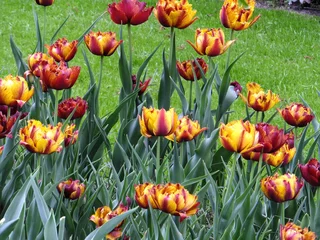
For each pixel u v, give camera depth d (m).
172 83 2.84
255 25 6.55
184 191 2.03
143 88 2.77
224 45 2.71
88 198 2.36
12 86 2.24
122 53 2.71
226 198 2.24
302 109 2.52
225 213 2.22
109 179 2.70
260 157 2.22
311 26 6.66
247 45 5.98
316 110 4.60
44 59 2.54
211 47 2.68
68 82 2.37
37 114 2.57
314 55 5.84
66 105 2.53
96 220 2.13
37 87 2.57
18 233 1.99
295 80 5.18
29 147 2.15
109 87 4.72
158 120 2.17
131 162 2.66
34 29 6.02
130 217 2.19
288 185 2.20
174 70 2.79
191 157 2.52
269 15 6.91
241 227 2.20
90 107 2.70
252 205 2.29
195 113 2.79
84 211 2.29
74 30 6.11
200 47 2.70
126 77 2.74
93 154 2.70
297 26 6.62
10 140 2.26
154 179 2.67
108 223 1.91
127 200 2.25
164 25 2.72
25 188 1.99
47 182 2.37
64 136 2.30
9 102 2.25
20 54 2.81
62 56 2.59
